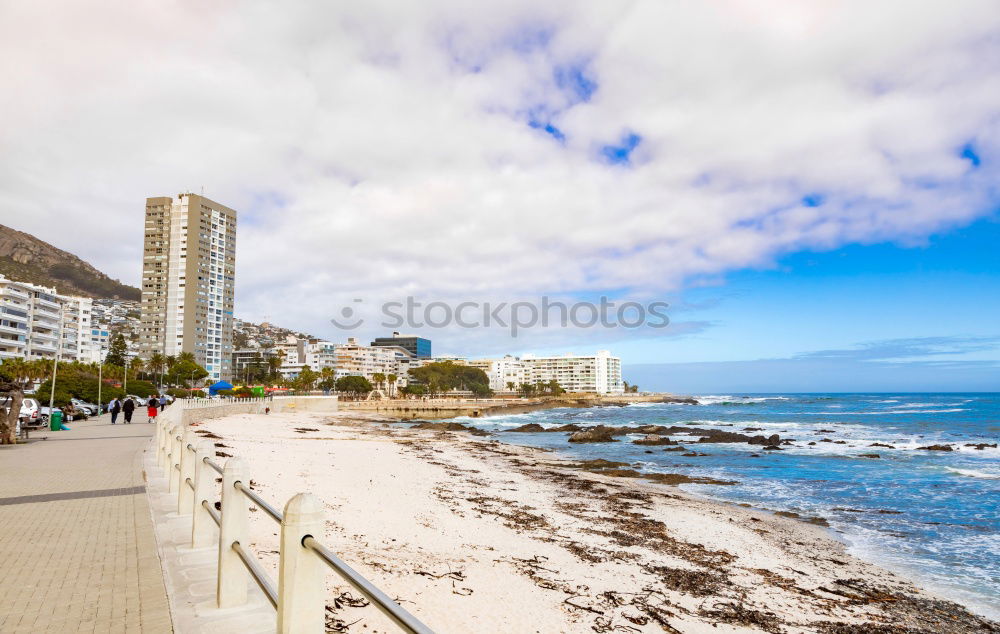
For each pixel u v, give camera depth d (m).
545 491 20.23
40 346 102.62
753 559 12.78
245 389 84.94
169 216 135.88
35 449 18.22
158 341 133.62
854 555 13.94
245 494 4.49
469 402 132.88
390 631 6.06
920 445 42.47
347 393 163.25
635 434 53.38
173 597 4.91
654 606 8.98
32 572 5.71
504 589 8.70
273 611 4.63
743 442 44.84
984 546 14.84
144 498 9.67
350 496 14.43
